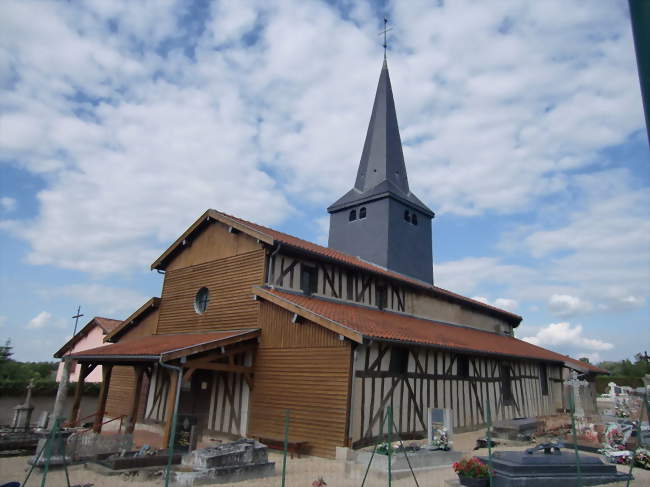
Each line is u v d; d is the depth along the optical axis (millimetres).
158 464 8984
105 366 13695
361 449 10469
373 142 26469
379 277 17031
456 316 21281
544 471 7562
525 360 18906
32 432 11797
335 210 24922
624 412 20766
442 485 7812
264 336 12898
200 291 15672
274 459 10375
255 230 13961
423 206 24750
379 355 11875
